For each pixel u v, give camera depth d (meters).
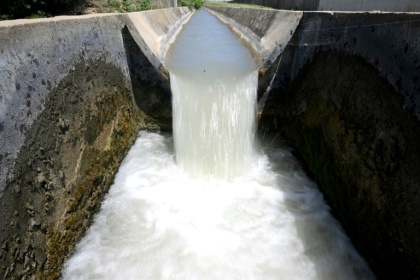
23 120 3.07
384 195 3.59
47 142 3.52
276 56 6.36
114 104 5.72
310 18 5.84
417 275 3.06
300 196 5.27
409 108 3.25
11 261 2.82
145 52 6.35
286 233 4.52
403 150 3.31
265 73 6.62
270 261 4.08
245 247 4.27
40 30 3.42
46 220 3.46
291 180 5.70
